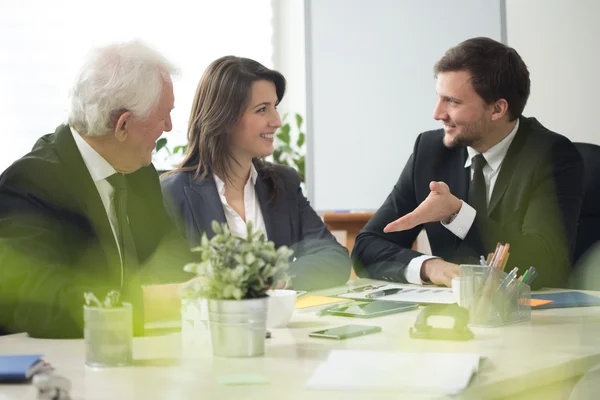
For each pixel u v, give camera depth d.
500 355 1.17
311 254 2.18
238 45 4.79
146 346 1.24
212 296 1.16
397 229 2.03
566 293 1.86
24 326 1.36
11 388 0.98
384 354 1.13
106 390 0.96
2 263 1.42
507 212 2.26
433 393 0.93
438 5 3.44
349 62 3.59
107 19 4.27
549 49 3.51
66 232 1.58
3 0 4.05
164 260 1.89
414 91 3.48
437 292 1.83
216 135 2.23
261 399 0.91
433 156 2.44
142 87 1.62
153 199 1.92
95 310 1.09
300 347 1.23
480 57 2.26
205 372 1.05
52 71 4.12
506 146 2.33
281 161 4.49
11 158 4.07
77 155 1.62
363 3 3.56
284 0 4.89
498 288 1.43
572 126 3.46
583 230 2.44
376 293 1.81
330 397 0.92
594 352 1.19
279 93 2.34
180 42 4.56
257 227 2.28
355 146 3.59
